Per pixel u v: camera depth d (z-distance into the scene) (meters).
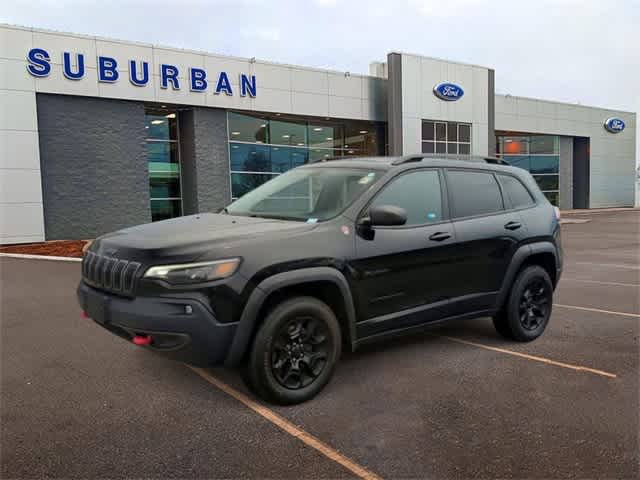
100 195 18.23
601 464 3.03
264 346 3.62
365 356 4.97
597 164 39.88
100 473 2.92
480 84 28.91
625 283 9.18
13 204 16.39
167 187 20.92
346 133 26.14
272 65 22.19
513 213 5.35
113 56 18.02
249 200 5.03
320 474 2.92
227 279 3.48
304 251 3.80
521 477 2.90
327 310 3.93
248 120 22.25
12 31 16.16
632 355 5.02
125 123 18.64
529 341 5.47
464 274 4.82
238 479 2.87
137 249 3.61
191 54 19.81
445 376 4.43
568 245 16.20
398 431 3.43
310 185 4.72
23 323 6.31
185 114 20.67
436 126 27.30
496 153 35.25
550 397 3.99
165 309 3.39
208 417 3.64
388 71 25.69
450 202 4.86
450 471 2.95
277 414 3.68
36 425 3.52
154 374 4.50
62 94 17.25
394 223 3.94
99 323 3.82
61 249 14.42
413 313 4.46
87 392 4.10
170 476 2.89
